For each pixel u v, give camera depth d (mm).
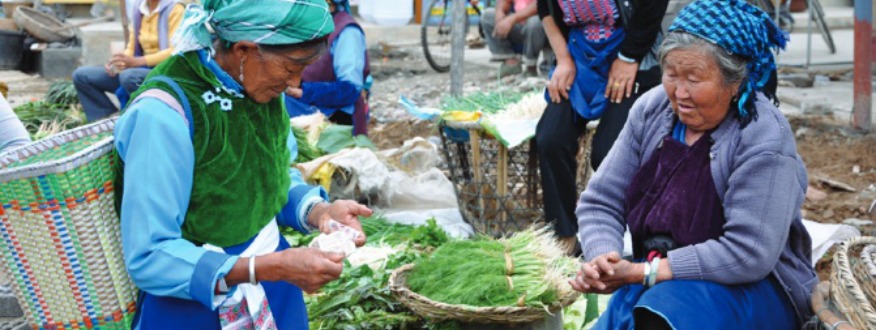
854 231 4332
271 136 2344
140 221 2115
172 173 2123
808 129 6992
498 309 2955
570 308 3697
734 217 2477
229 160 2221
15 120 2975
